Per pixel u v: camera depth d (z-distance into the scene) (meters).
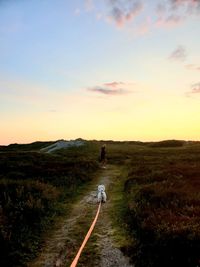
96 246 10.57
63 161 39.50
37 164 34.66
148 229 10.67
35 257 9.88
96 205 17.67
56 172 28.95
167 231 9.66
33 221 13.03
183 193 15.66
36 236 11.66
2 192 16.55
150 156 59.00
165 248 9.01
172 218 11.20
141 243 10.17
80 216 15.08
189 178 21.70
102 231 12.30
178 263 8.38
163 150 75.25
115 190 23.59
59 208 16.28
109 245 10.59
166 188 16.80
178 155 56.94
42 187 19.20
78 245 10.80
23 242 10.66
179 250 8.78
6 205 13.86
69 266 9.11
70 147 80.69
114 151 73.69
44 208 15.20
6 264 9.04
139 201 15.52
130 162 45.81
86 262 9.34
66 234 12.12
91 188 24.55
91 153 69.69
